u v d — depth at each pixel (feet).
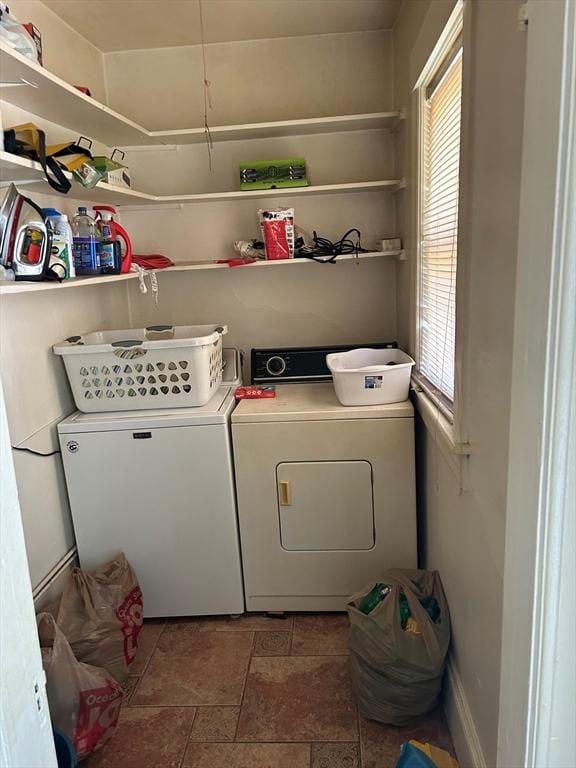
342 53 8.68
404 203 8.03
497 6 3.61
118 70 8.94
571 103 2.29
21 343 6.45
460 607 5.33
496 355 3.84
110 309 8.89
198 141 8.87
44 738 2.27
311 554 7.47
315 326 9.43
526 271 2.75
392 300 9.26
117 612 6.54
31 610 2.21
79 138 7.55
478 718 4.80
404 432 7.13
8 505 2.08
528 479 2.82
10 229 5.21
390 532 7.38
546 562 2.77
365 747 5.64
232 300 9.44
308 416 7.13
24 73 5.26
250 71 8.81
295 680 6.54
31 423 6.59
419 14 6.59
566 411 2.59
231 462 7.30
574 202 2.37
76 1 7.18
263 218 8.28
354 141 8.84
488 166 3.91
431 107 6.61
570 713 2.98
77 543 7.40
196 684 6.56
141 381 7.22
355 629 5.90
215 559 7.44
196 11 7.64
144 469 7.20
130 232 9.33
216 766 5.53
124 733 5.95
